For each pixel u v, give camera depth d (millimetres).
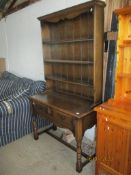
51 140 2629
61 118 1989
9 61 4332
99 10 1789
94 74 1927
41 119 2828
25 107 2641
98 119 1692
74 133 1858
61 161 2170
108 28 1999
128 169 1560
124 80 1808
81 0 2273
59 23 2408
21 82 3293
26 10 3283
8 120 2486
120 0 1847
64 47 2438
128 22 1679
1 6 3857
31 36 3338
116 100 1774
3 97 3184
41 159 2217
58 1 2594
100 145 1742
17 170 2039
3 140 2500
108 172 1765
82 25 2139
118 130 1544
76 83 2254
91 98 2193
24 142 2590
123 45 1693
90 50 2105
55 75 2701
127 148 1513
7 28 4055
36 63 3387
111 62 1955
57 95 2449
